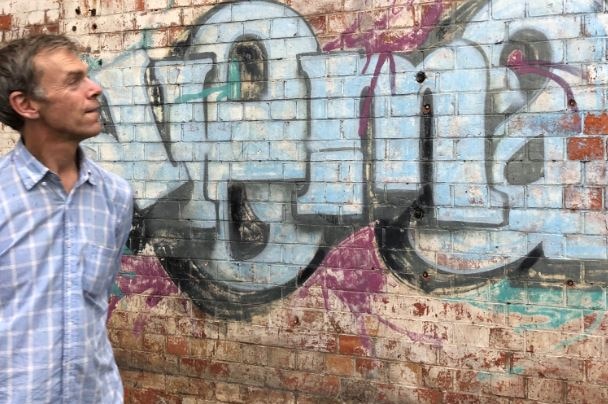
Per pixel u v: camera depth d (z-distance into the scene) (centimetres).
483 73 317
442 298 329
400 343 338
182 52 375
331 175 347
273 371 363
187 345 382
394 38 332
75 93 186
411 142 331
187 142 377
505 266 317
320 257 351
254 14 359
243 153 365
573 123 303
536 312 312
